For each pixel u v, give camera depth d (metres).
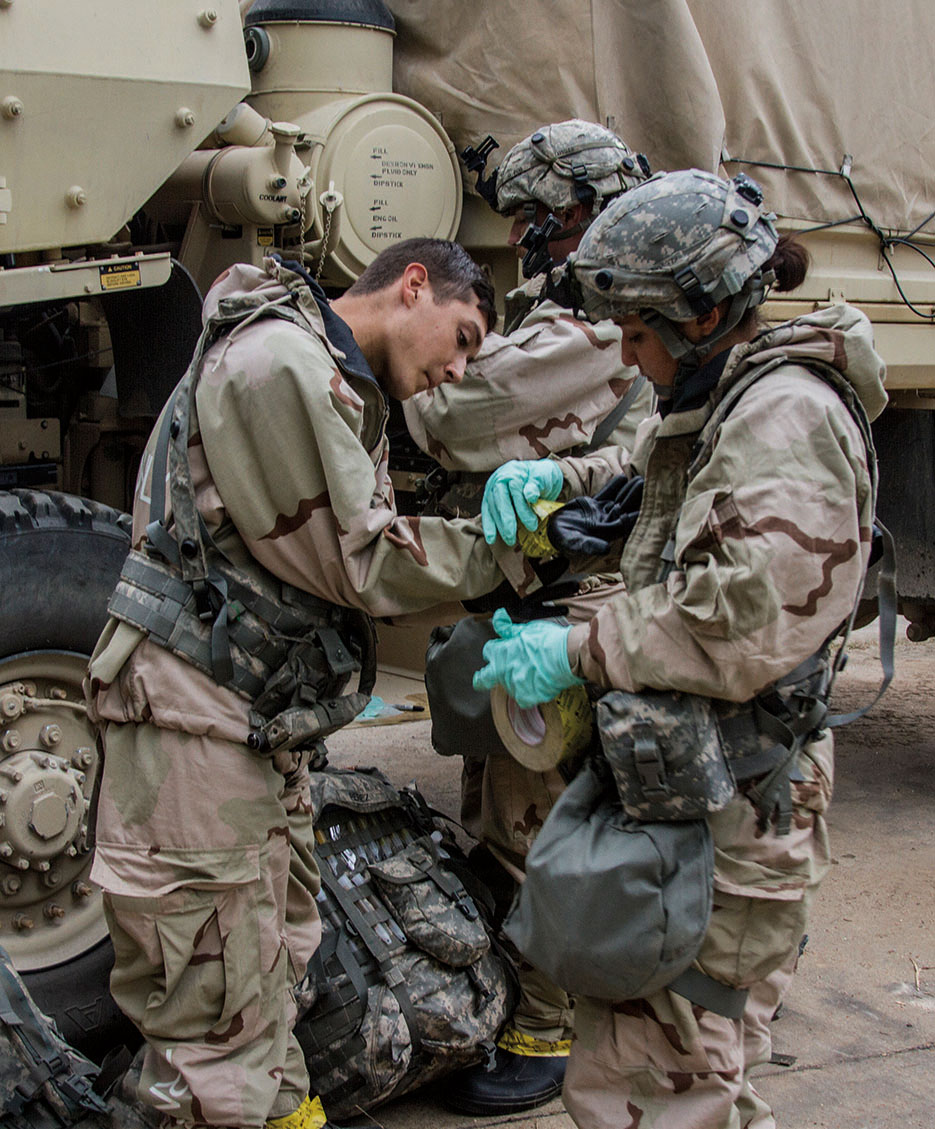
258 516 1.93
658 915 1.73
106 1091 2.21
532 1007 2.63
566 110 3.57
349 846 2.61
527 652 1.84
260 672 2.00
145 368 3.02
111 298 3.03
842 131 4.04
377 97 3.52
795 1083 2.73
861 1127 2.57
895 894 3.70
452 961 2.49
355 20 3.51
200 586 1.96
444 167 3.64
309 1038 2.38
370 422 2.08
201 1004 1.99
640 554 1.92
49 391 3.42
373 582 1.96
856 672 6.27
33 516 2.47
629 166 2.71
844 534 1.67
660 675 1.70
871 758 4.97
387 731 4.99
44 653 2.51
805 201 3.99
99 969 2.56
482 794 2.93
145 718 1.98
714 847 1.80
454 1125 2.54
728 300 1.79
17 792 2.44
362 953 2.45
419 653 4.16
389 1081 2.40
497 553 2.06
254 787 2.00
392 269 2.17
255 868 2.00
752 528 1.64
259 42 3.49
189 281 2.81
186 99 2.76
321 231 3.42
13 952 2.49
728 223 1.73
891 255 4.29
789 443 1.67
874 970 3.26
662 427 1.88
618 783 1.78
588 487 2.25
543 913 1.80
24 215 2.55
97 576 2.55
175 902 1.96
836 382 1.74
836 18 3.98
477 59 3.63
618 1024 1.87
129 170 2.70
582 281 1.81
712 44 3.72
